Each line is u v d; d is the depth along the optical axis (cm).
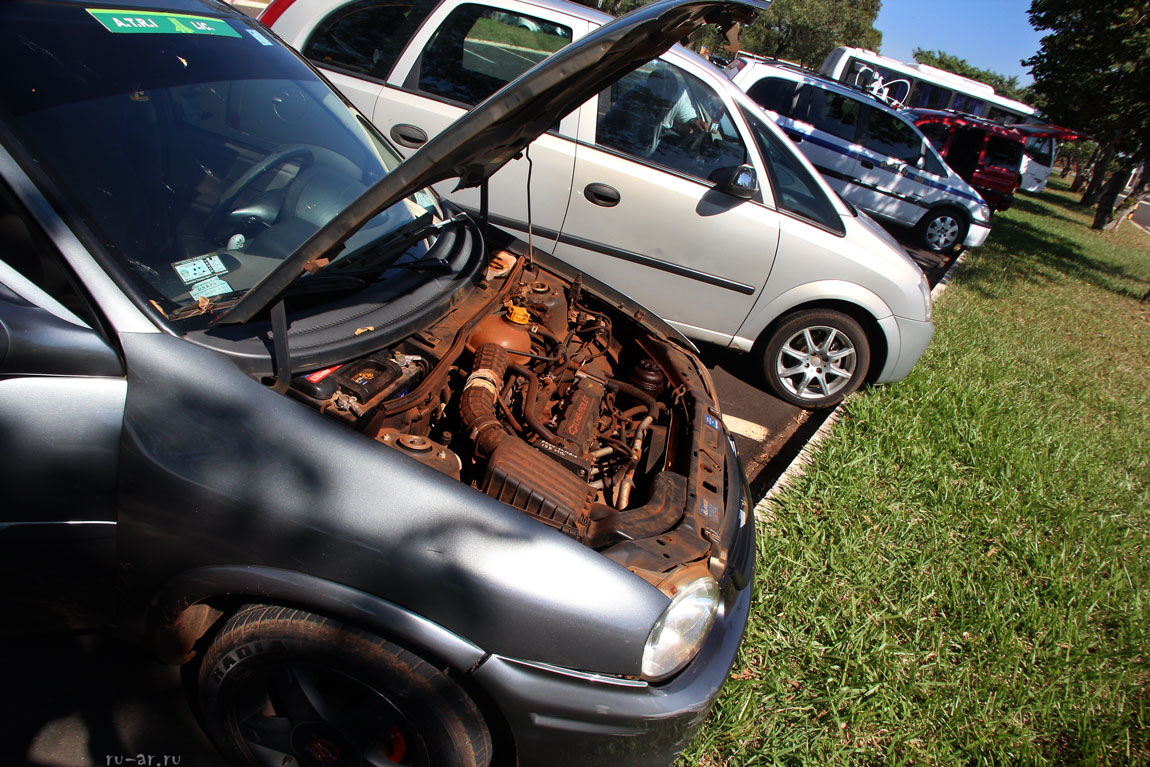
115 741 203
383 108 425
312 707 177
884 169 1084
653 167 420
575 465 211
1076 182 3497
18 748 196
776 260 438
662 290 444
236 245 202
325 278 202
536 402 231
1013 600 328
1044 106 1936
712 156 432
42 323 167
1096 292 1126
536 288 275
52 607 191
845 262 445
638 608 168
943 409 488
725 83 438
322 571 162
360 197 166
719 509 212
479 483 191
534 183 423
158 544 173
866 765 243
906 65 1880
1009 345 701
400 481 165
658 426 261
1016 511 395
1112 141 1906
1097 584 358
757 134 438
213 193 208
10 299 169
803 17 3916
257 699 186
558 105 217
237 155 223
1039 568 354
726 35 231
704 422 247
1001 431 475
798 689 262
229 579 169
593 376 258
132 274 176
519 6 424
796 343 478
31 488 169
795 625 287
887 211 1109
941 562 346
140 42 222
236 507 163
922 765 242
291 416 168
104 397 168
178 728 210
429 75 425
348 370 187
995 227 1499
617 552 178
